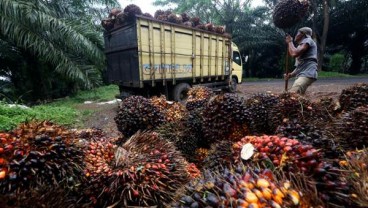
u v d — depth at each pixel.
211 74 9.64
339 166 1.28
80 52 9.60
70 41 8.73
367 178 1.00
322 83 13.48
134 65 7.02
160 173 1.54
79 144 1.59
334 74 19.70
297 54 3.99
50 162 1.36
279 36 22.64
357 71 25.86
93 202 1.49
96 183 1.51
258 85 15.47
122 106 2.80
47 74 11.13
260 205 0.87
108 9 13.34
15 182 1.23
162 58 7.50
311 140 1.63
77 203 1.37
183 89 8.51
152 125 2.64
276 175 1.12
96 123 6.38
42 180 1.32
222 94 2.46
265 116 2.64
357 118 1.89
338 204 1.04
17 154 1.28
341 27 23.34
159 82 7.66
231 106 2.29
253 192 0.92
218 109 2.33
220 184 1.01
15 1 7.68
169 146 1.84
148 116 2.64
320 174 1.17
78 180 1.49
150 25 7.02
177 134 2.46
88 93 12.53
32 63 10.45
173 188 1.53
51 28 8.42
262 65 25.95
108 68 8.50
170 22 7.62
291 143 1.34
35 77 10.80
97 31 10.96
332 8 22.27
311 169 1.21
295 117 2.37
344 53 26.00
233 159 1.52
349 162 1.17
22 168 1.26
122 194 1.45
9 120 4.90
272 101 2.78
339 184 1.09
